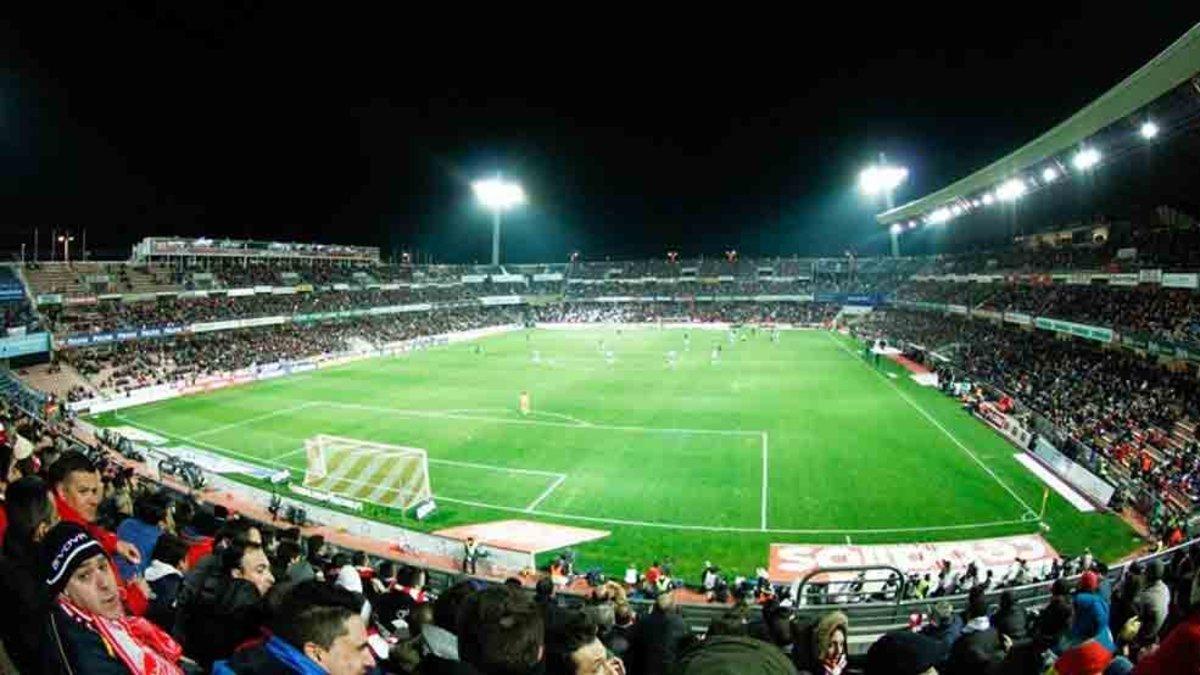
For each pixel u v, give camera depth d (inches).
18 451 458.3
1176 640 133.5
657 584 785.6
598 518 1044.5
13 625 142.8
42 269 2615.7
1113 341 1562.5
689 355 2723.9
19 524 185.9
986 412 1583.4
